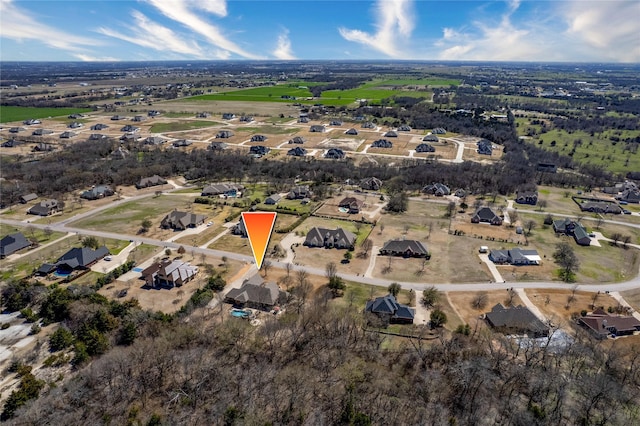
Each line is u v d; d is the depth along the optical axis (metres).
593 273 97.25
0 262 97.94
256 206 139.62
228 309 81.25
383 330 75.25
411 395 59.97
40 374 63.03
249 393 59.53
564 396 59.25
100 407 56.66
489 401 58.88
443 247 110.00
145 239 112.06
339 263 100.38
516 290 89.25
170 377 62.25
